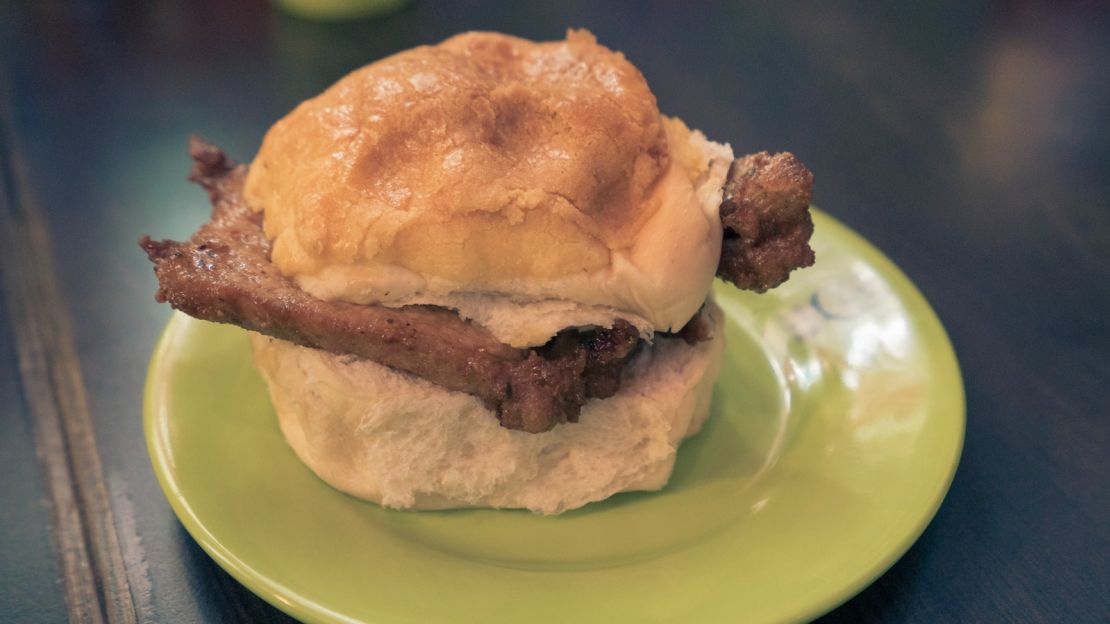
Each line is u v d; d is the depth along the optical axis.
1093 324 0.39
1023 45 0.57
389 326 0.30
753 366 0.36
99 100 0.51
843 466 0.32
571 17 0.59
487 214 0.30
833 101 0.52
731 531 0.31
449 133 0.30
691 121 0.49
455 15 0.59
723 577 0.29
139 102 0.51
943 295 0.40
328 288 0.30
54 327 0.38
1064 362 0.38
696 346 0.33
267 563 0.29
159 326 0.39
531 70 0.33
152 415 0.32
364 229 0.30
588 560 0.31
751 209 0.31
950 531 0.32
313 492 0.31
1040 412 0.36
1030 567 0.31
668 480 0.33
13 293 0.40
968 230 0.43
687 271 0.30
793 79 0.54
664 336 0.32
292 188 0.31
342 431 0.31
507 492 0.32
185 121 0.49
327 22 0.58
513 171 0.30
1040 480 0.34
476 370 0.30
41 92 0.52
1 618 0.30
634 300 0.30
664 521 0.31
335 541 0.30
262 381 0.34
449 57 0.32
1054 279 0.41
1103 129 0.49
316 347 0.30
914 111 0.51
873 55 0.56
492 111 0.31
